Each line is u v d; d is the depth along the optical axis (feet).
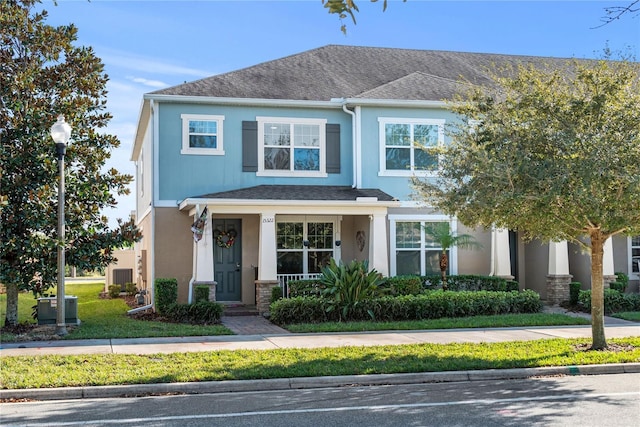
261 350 38.75
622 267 70.33
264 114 64.85
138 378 30.55
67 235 48.49
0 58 47.26
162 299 55.83
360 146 65.31
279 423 23.97
